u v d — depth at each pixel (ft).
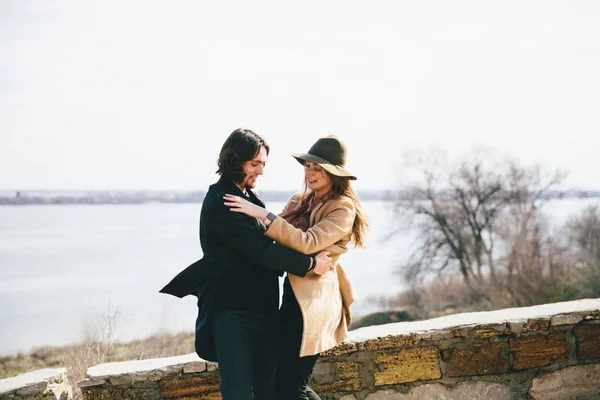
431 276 103.30
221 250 7.82
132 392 9.14
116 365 9.40
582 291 88.38
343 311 8.93
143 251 216.54
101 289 139.33
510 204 98.63
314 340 8.07
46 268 184.34
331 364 9.90
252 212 7.75
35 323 99.30
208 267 7.88
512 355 10.53
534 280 92.43
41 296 134.00
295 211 8.89
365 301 116.57
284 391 8.40
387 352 10.10
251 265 7.88
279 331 8.26
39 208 535.19
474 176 101.19
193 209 532.73
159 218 420.36
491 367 10.46
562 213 96.73
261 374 8.03
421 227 104.17
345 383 9.94
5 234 309.42
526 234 94.63
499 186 99.66
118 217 434.71
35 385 8.49
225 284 7.82
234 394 7.51
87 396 9.02
